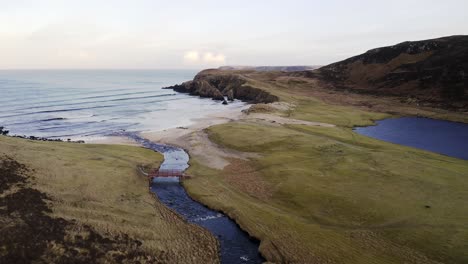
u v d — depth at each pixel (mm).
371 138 71875
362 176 44562
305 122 86750
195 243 30922
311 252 28828
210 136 70000
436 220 32594
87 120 97312
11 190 31578
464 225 31422
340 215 34906
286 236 31500
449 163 52219
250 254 29953
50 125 88438
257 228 33312
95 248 26281
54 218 29094
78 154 49625
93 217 31516
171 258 27812
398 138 78625
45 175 37656
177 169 51344
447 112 111562
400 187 40719
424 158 54688
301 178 44406
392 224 32438
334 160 51500
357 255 28141
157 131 80875
